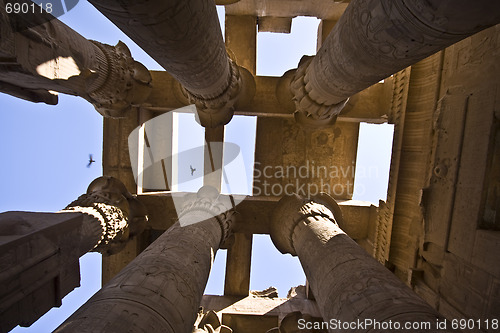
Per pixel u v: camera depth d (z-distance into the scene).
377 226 9.93
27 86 5.65
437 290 7.16
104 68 7.51
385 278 4.49
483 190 5.86
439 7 2.85
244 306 12.42
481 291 5.73
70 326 3.40
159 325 3.72
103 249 8.39
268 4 11.10
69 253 5.17
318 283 5.44
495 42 5.83
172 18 3.48
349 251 5.50
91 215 7.51
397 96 9.05
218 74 6.55
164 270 4.67
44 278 4.49
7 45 4.00
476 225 5.97
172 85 10.69
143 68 9.70
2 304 3.69
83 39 6.45
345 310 4.25
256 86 11.02
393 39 3.62
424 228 7.58
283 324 10.92
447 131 7.02
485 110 5.92
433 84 7.75
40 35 4.71
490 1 2.64
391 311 3.80
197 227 7.49
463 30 3.09
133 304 3.80
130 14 3.26
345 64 5.11
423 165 7.96
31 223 4.69
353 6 4.12
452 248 6.64
